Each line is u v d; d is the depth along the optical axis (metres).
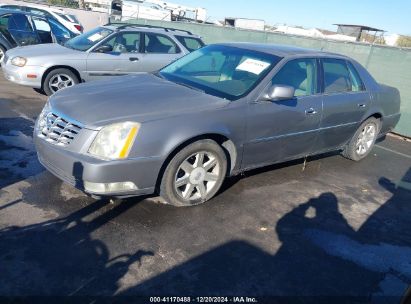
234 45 5.20
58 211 3.66
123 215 3.72
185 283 2.96
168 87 4.37
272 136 4.50
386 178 5.73
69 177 3.52
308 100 4.84
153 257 3.20
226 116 4.00
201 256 3.30
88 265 3.01
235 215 4.01
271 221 4.01
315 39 10.71
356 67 5.78
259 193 4.58
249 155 4.39
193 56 5.32
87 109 3.66
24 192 3.92
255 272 3.20
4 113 6.49
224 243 3.52
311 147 5.18
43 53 7.68
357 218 4.35
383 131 6.46
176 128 3.63
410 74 8.38
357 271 3.40
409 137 8.52
